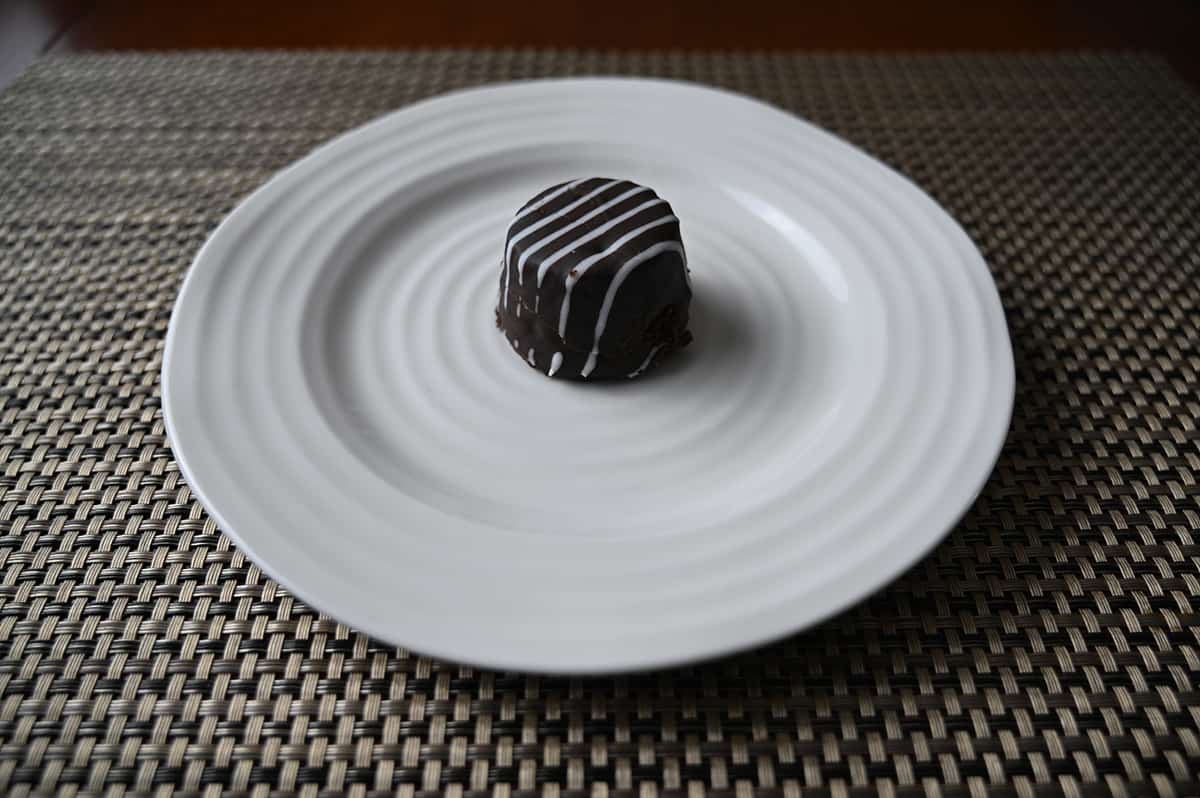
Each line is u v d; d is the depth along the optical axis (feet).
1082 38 1.45
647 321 0.96
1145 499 0.91
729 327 1.03
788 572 0.79
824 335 1.02
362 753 0.78
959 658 0.82
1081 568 0.87
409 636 0.75
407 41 1.44
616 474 0.92
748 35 1.46
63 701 0.80
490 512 0.89
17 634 0.83
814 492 0.85
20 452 0.94
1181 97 1.32
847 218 1.07
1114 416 0.97
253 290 0.99
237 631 0.84
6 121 1.26
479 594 0.78
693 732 0.79
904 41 1.44
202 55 1.38
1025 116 1.29
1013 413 0.97
